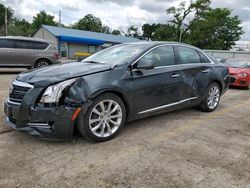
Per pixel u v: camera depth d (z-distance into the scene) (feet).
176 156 11.23
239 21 195.72
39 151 11.36
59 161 10.51
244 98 26.40
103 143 12.39
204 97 18.10
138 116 13.88
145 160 10.77
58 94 11.03
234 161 10.95
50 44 42.34
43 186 8.77
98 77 12.00
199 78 17.30
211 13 174.50
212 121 16.65
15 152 11.21
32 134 11.25
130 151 11.59
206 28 167.22
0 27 219.82
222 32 194.59
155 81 14.26
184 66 16.28
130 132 14.01
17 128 11.63
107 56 15.26
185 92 16.31
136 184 9.02
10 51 38.58
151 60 13.62
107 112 12.48
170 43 16.14
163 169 10.07
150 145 12.34
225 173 9.93
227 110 20.01
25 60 39.88
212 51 115.96
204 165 10.50
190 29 166.30
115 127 12.96
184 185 9.04
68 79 11.34
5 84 28.63
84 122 11.60
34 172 9.63
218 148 12.25
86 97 11.42
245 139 13.60
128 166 10.24
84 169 9.93
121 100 12.89
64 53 119.24
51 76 11.64
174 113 18.25
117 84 12.44
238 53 109.40
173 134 13.94
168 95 15.19
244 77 32.48
